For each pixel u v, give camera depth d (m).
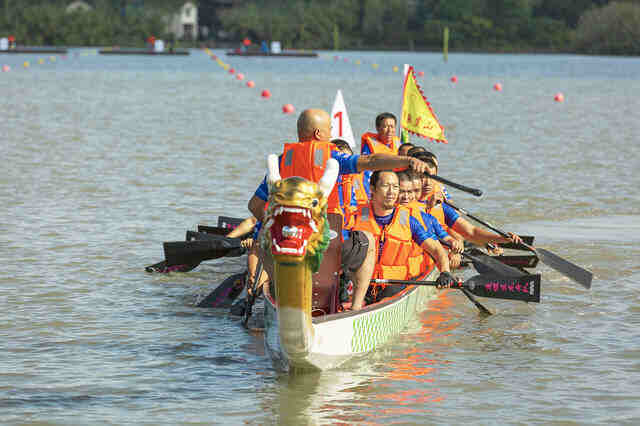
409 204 19.83
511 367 16.38
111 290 21.53
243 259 25.83
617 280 22.84
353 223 18.62
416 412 14.25
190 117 69.56
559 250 26.00
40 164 41.91
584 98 98.31
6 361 16.36
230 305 20.52
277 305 14.70
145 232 27.80
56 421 13.76
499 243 22.78
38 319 18.92
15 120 64.31
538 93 106.94
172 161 43.91
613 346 17.55
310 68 176.50
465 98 96.81
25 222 28.80
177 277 23.16
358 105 84.44
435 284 18.45
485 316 19.94
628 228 29.12
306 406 14.46
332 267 16.61
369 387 15.35
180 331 18.52
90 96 91.88
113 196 33.84
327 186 14.03
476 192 15.06
